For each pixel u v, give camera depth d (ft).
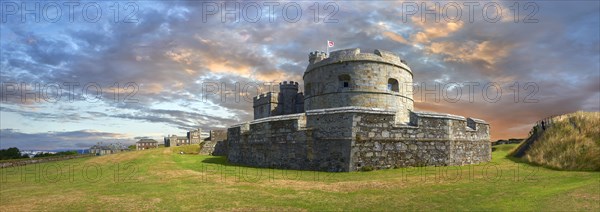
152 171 56.34
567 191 32.17
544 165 56.95
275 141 63.31
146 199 32.53
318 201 30.60
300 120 60.23
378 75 95.66
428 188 36.19
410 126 58.49
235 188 37.96
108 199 33.06
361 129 54.34
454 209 26.73
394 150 56.24
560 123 68.18
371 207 27.96
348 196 32.63
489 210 26.17
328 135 55.72
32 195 37.09
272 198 32.12
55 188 42.09
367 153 54.03
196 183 42.22
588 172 47.14
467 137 67.36
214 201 31.09
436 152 60.29
